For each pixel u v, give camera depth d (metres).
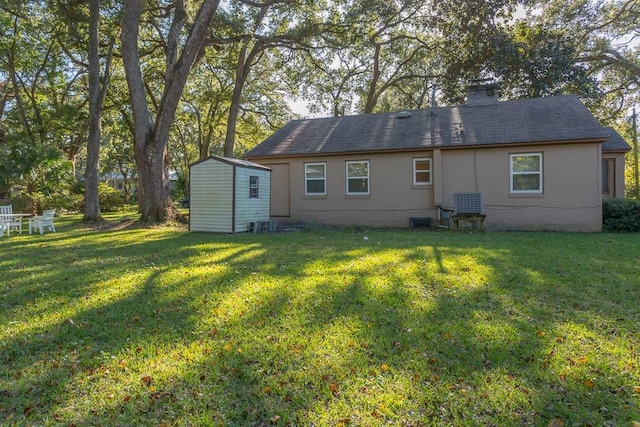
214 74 23.66
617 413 2.15
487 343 3.02
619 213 11.10
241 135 30.59
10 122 22.64
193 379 2.56
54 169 17.53
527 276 4.98
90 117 14.91
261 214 12.73
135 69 12.62
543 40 19.14
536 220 11.70
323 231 11.65
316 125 16.17
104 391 2.43
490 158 12.15
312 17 17.88
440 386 2.45
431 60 23.23
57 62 21.16
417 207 12.99
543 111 12.90
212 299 4.20
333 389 2.41
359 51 21.91
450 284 4.65
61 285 4.87
